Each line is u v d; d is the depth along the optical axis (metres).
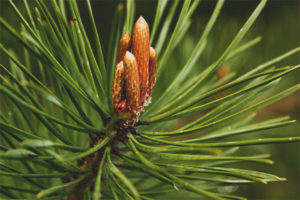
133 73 0.22
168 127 0.26
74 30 0.23
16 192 0.25
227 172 0.21
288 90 0.22
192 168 0.22
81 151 0.22
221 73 0.33
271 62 0.24
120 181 0.24
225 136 0.22
